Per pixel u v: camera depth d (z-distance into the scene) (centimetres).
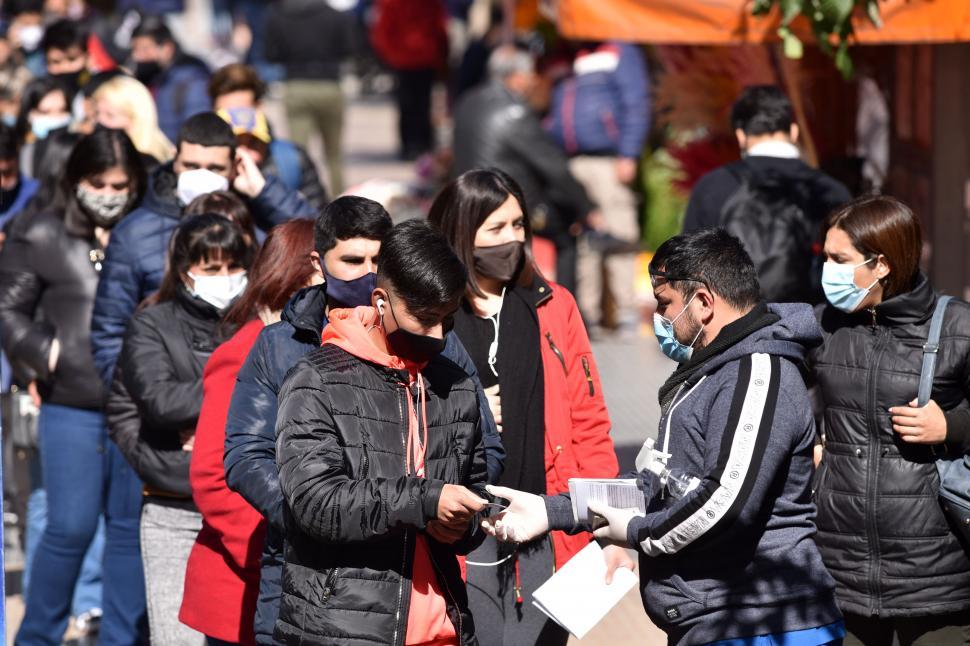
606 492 1053
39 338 1584
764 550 1013
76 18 3744
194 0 7794
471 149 2745
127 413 1391
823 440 1247
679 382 1047
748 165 1664
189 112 2738
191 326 1370
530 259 1255
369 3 6462
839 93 2128
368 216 1091
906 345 1201
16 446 1695
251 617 1185
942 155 1980
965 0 1623
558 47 3294
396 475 973
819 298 1609
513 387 1227
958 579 1196
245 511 1167
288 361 1095
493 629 1210
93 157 1602
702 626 1018
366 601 961
